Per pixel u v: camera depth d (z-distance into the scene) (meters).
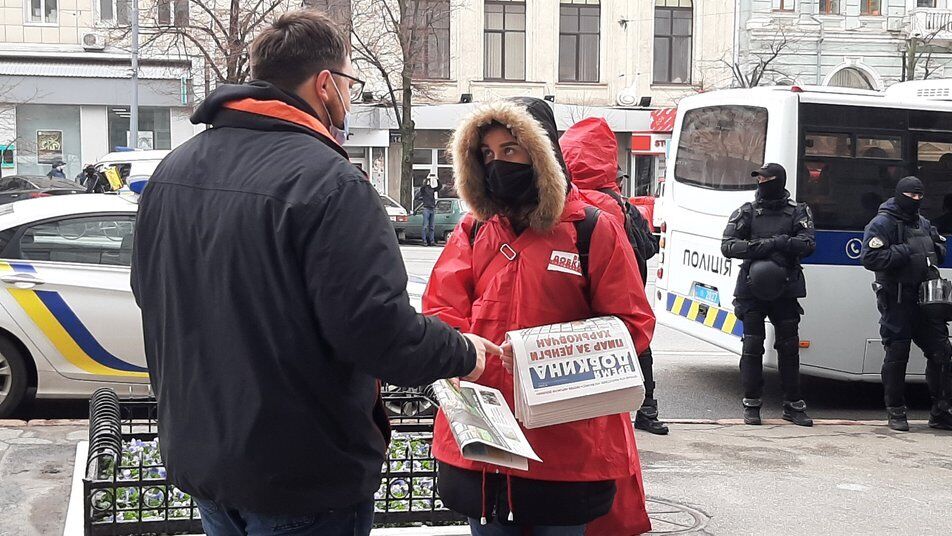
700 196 10.02
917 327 8.16
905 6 36.09
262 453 2.43
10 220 7.33
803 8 35.81
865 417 9.24
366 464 2.59
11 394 7.20
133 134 28.58
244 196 2.45
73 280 7.26
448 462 3.29
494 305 3.29
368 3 31.56
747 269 8.11
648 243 7.18
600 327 3.17
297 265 2.40
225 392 2.46
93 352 7.29
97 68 32.28
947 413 8.23
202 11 28.23
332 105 2.72
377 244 2.40
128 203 7.71
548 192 3.13
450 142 3.35
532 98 3.37
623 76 35.88
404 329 2.39
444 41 35.03
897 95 10.05
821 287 9.11
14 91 31.83
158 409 2.67
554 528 3.26
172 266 2.55
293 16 2.69
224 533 2.66
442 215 29.34
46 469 5.89
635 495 3.49
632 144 34.25
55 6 32.16
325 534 2.56
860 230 9.18
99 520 4.55
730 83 35.41
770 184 7.95
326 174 2.42
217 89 2.63
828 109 9.12
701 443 7.45
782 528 5.42
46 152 32.53
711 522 5.48
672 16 35.91
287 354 2.42
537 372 3.06
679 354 12.14
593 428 3.22
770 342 8.95
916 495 6.16
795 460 6.99
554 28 35.47
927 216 9.41
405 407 6.26
